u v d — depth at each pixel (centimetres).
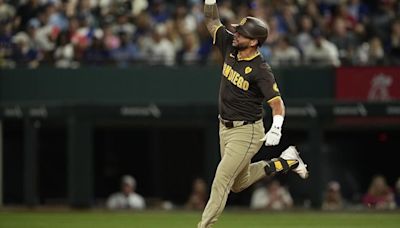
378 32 8244
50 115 7650
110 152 8606
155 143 8588
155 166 8600
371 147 8456
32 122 7712
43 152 8500
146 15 8119
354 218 6531
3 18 8175
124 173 8625
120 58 7825
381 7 8406
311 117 7600
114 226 5884
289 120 7612
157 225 5931
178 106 7631
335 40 8062
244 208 7562
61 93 7738
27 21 8194
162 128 8569
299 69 7694
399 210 7225
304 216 6725
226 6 8194
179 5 8469
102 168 8606
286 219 6462
